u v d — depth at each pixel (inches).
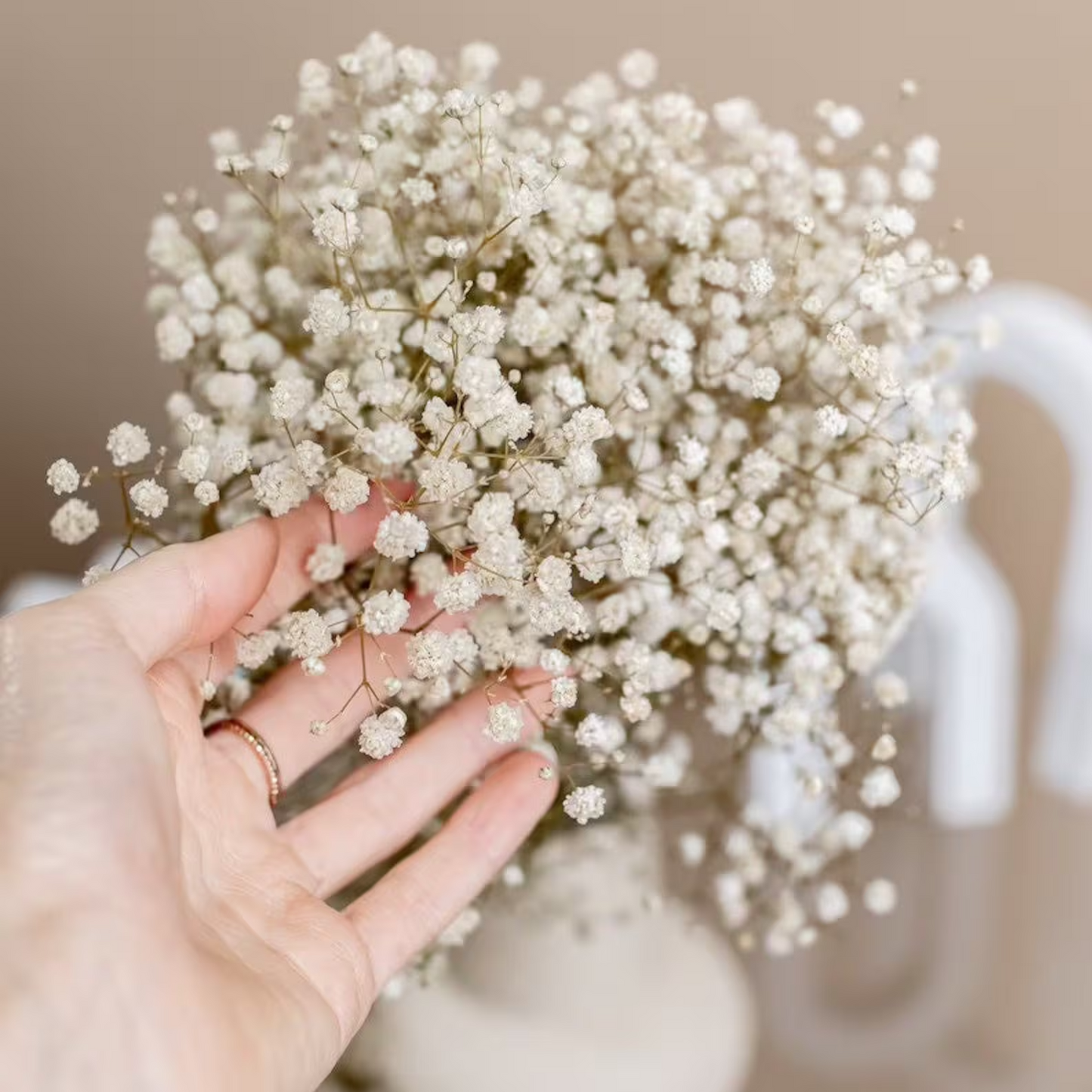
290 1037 15.8
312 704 17.4
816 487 17.0
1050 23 26.0
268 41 25.5
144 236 26.1
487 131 16.6
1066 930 25.2
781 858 18.7
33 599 20.9
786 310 17.0
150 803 15.2
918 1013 24.9
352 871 17.5
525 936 20.2
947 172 26.5
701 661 17.7
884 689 17.8
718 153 18.7
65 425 26.8
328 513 16.7
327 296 15.7
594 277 17.1
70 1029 14.6
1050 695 22.6
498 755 17.9
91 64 25.5
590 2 25.6
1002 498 27.7
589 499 15.9
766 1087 24.5
